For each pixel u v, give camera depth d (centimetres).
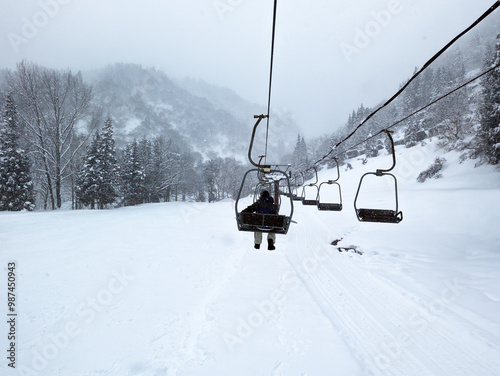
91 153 4634
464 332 510
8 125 3559
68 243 1062
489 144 2930
